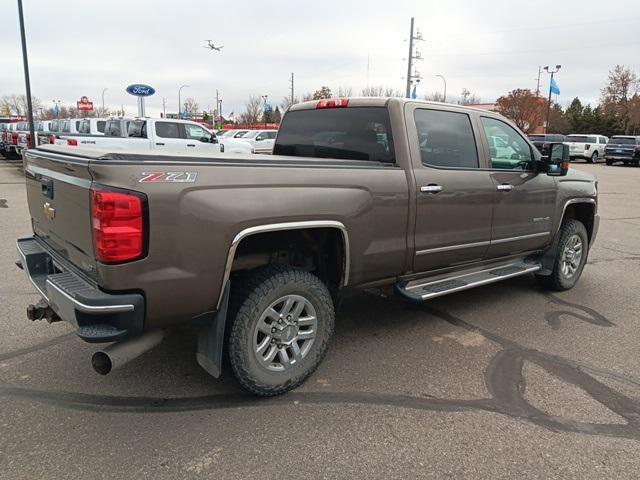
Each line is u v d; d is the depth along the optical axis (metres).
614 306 5.43
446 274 4.64
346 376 3.73
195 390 3.47
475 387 3.60
